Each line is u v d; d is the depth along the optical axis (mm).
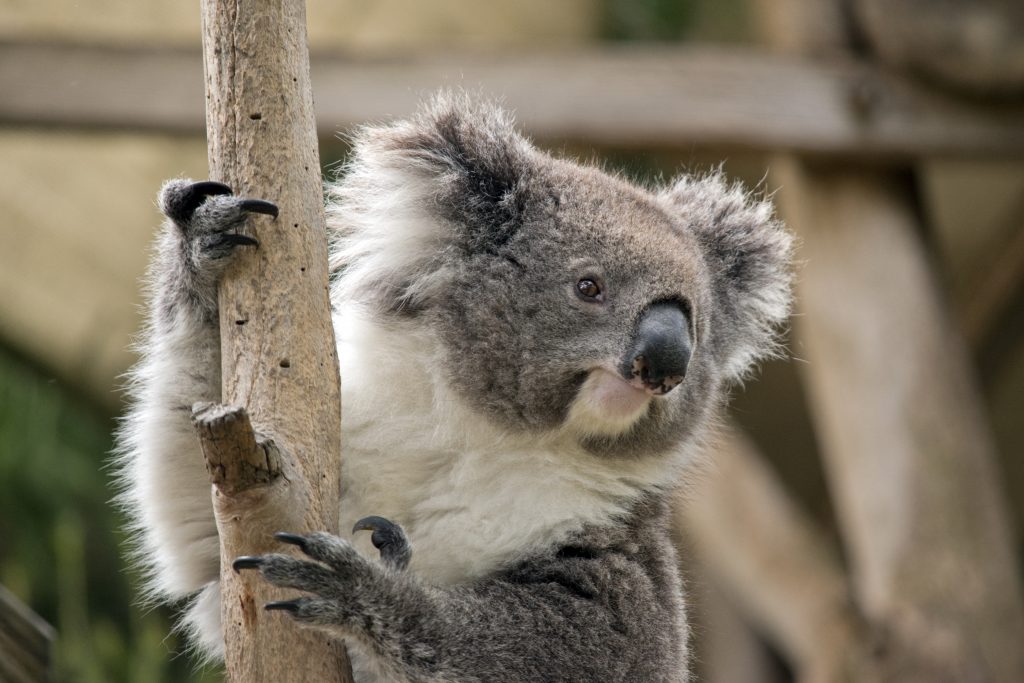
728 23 16906
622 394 6664
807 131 12492
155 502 6449
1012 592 12352
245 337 5254
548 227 6875
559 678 6098
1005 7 12164
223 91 5379
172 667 12375
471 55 12094
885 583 12461
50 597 14266
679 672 6977
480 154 6926
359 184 6973
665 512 7352
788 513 14570
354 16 16391
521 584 6348
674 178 9000
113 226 16266
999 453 19906
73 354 15898
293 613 5066
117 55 11797
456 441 6805
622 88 12273
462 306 6793
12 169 15742
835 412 13016
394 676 5570
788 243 8148
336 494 5227
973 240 18250
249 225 5332
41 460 15039
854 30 13016
